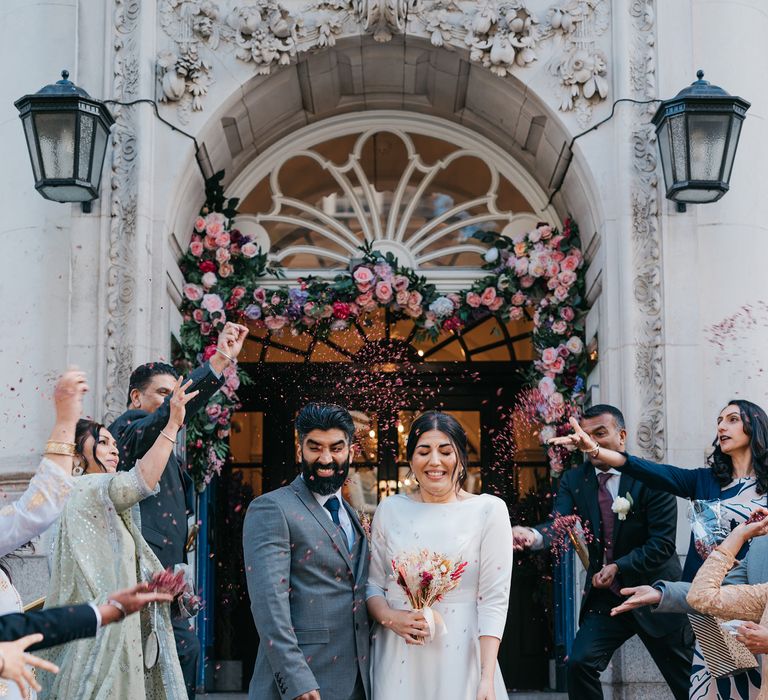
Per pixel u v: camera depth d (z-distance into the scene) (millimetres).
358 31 7754
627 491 6168
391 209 8734
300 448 4730
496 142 8734
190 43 7688
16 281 7375
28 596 6797
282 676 4312
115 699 4266
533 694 8188
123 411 7156
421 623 4383
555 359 7941
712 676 4668
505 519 4633
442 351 9125
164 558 5469
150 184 7441
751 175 7543
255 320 8203
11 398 7223
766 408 7219
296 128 8727
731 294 7348
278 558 4500
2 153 7633
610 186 7535
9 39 7762
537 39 7738
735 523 5098
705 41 7641
